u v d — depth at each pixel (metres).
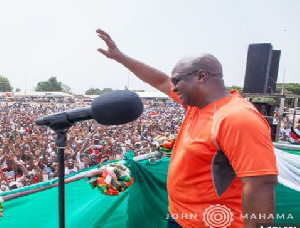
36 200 1.77
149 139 15.31
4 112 32.06
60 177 1.13
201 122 1.24
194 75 1.26
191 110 1.44
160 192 2.38
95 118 1.01
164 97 55.72
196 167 1.24
